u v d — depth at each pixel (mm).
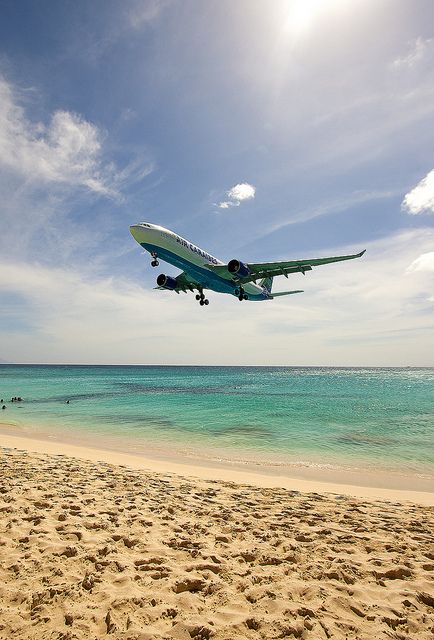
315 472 12430
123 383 69000
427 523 7355
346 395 42531
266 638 3582
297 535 6422
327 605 4203
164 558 5316
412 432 19750
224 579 4781
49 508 7309
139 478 10242
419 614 4113
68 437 18281
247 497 8844
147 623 3783
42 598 4152
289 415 26031
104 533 6207
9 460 11969
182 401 35625
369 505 8578
